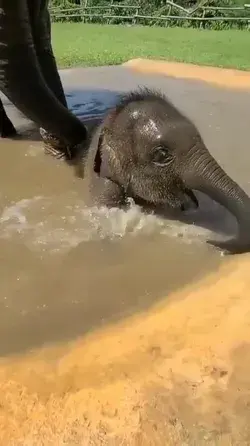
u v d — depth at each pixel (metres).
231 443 0.72
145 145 1.22
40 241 1.19
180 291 1.03
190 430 0.74
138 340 0.91
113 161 1.27
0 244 1.18
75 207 1.32
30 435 0.75
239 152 1.60
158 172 1.22
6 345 0.92
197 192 1.35
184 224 1.24
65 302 1.01
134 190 1.26
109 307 0.99
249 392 0.79
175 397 0.79
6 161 1.57
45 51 1.64
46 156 1.59
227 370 0.83
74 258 1.13
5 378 0.85
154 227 1.23
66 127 1.38
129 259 1.13
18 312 0.99
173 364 0.85
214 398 0.79
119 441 0.73
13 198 1.37
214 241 1.16
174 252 1.14
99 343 0.91
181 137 1.19
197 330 0.92
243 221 1.10
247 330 0.91
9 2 1.20
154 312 0.98
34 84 1.28
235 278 1.05
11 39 1.22
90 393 0.81
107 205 1.29
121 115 1.27
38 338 0.93
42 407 0.79
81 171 1.48
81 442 0.73
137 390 0.81
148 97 1.29
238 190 1.12
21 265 1.11
